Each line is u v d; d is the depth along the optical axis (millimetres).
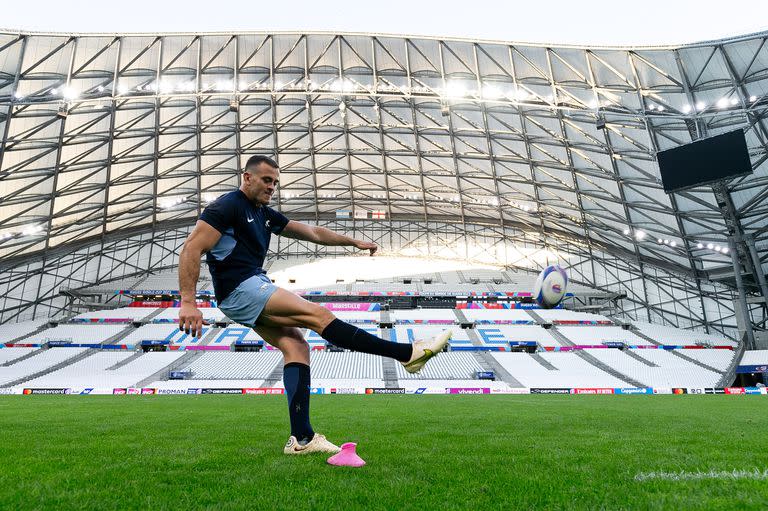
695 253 37812
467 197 46250
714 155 23797
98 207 38781
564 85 27906
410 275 50531
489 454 3613
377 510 1916
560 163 34812
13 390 27219
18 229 35500
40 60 26047
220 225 3035
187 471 2799
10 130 28188
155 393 27625
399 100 33781
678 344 39188
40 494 2184
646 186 31859
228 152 39469
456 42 27766
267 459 3252
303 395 3359
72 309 45938
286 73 31625
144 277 47906
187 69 30266
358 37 28922
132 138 33688
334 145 40562
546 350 39938
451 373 34719
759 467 2988
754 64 22547
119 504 2018
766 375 34312
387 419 8164
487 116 33250
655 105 26281
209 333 41375
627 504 2004
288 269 51125
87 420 7938
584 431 5801
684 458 3391
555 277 15039
